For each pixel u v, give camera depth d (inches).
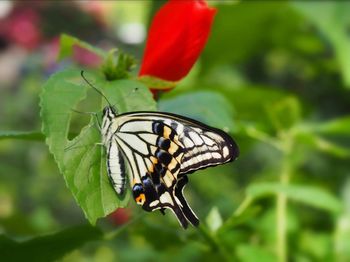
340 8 21.7
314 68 25.0
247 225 18.9
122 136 14.7
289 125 19.2
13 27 51.5
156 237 17.8
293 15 24.1
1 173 35.1
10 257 15.7
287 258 19.0
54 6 55.1
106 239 16.1
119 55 15.5
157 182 15.1
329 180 22.3
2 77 50.5
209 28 15.7
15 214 21.3
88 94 15.4
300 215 20.3
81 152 13.8
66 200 35.1
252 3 23.6
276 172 22.7
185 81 26.2
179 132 14.9
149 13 25.3
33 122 41.0
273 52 27.0
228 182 27.4
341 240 19.3
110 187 13.7
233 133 18.7
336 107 25.0
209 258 18.5
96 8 56.8
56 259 16.0
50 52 43.0
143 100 14.7
